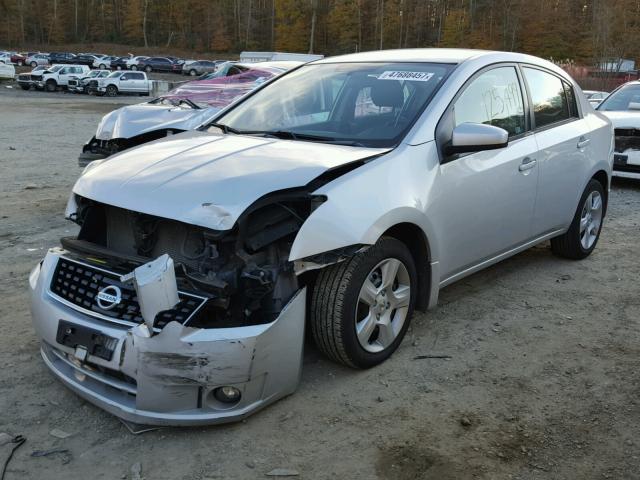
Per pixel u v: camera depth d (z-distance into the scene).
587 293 4.93
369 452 2.89
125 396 2.94
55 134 16.53
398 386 3.45
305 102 4.33
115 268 3.08
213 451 2.87
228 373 2.80
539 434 3.07
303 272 3.12
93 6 119.94
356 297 3.32
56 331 3.02
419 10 109.19
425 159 3.69
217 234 2.89
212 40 118.94
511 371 3.67
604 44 67.62
